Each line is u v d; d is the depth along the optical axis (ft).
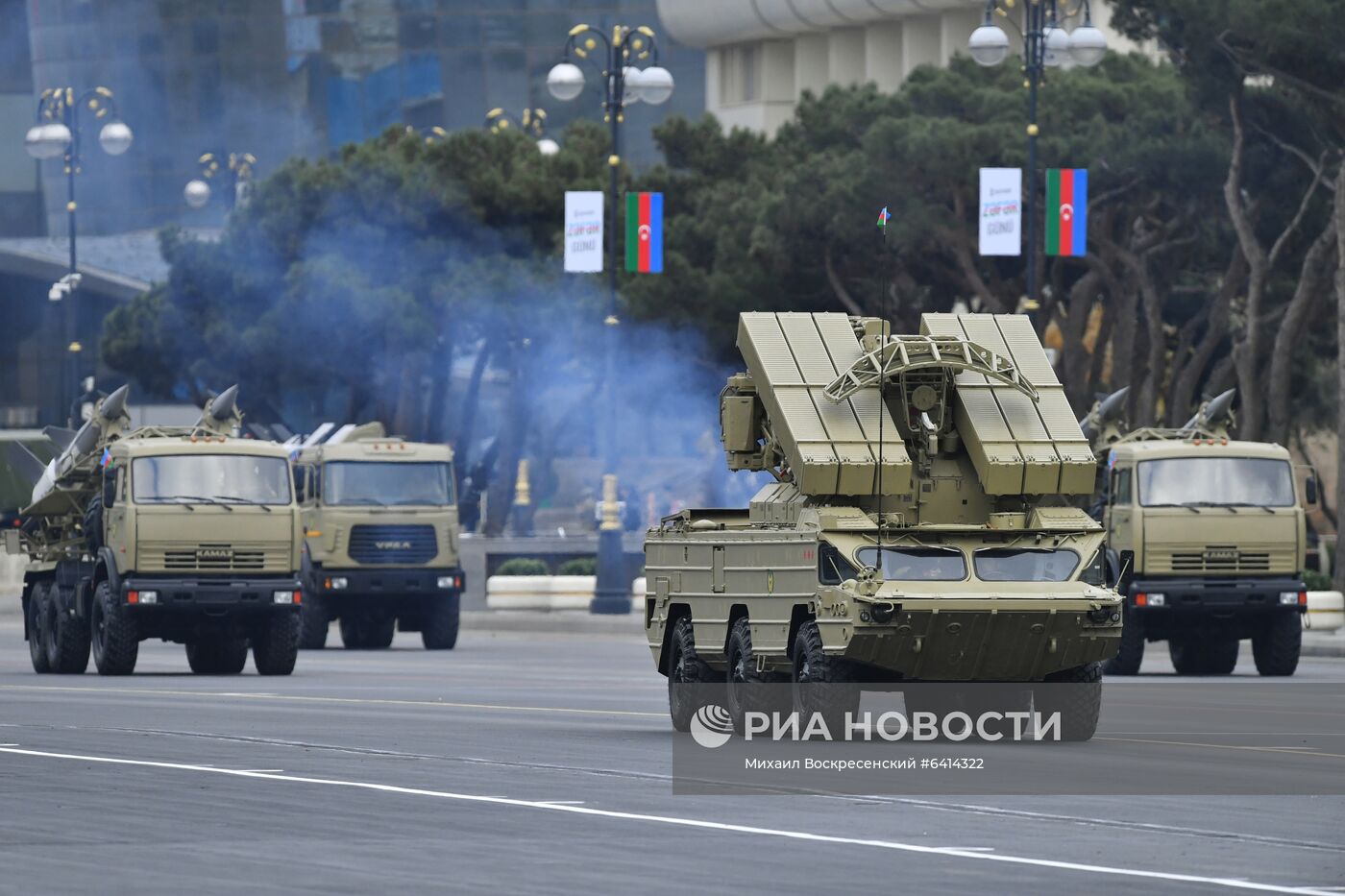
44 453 517.14
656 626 298.56
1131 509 447.42
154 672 463.01
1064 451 274.36
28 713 320.29
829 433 272.72
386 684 404.98
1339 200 631.15
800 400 276.82
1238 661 517.55
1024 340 287.48
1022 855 169.37
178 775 227.61
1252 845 175.01
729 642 279.90
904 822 188.75
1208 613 445.37
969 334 287.07
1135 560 445.78
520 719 307.17
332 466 581.94
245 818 191.72
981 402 277.85
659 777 224.53
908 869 161.89
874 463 269.85
